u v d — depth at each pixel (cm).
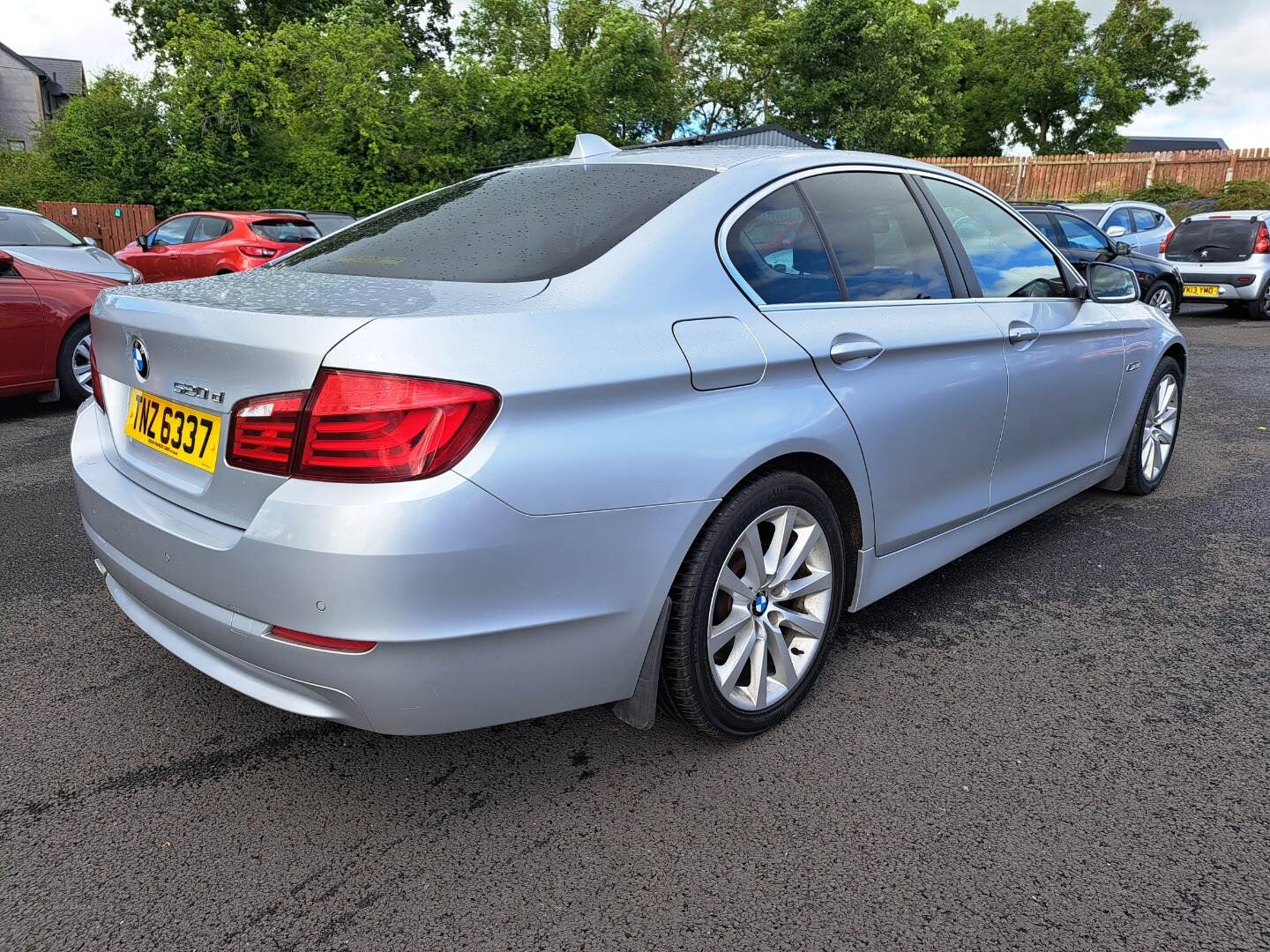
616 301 200
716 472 203
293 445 169
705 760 228
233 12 3069
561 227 228
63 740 235
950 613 317
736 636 226
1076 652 287
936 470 280
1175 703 256
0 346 588
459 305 185
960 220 313
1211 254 1255
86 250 786
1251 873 188
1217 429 602
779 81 2800
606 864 191
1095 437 384
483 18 2823
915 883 185
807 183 260
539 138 2002
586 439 183
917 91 2550
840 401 238
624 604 194
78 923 173
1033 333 318
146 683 265
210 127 1934
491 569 173
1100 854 193
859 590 263
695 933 172
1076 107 3666
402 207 294
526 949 168
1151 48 3597
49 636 294
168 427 204
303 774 222
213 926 173
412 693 173
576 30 2816
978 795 214
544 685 189
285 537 167
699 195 232
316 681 175
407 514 163
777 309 231
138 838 198
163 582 200
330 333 169
